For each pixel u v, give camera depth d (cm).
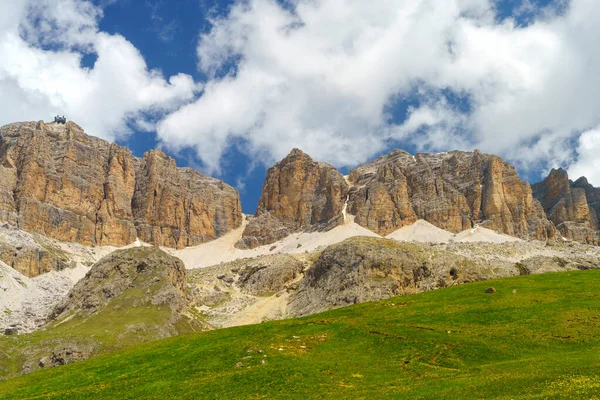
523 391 5250
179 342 10106
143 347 10069
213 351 8919
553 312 9356
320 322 10638
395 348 8331
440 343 8312
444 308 10675
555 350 7625
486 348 7931
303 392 6619
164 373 8088
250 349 8781
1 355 13000
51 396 7494
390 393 6031
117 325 14812
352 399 5956
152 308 16462
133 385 7625
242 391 6862
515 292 11150
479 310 10150
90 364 9300
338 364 7762
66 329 15062
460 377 6581
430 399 5497
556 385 5247
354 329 9588
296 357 8206
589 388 4891
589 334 8031
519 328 8788
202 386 7200
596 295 10212
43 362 12575
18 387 8481
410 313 10631
